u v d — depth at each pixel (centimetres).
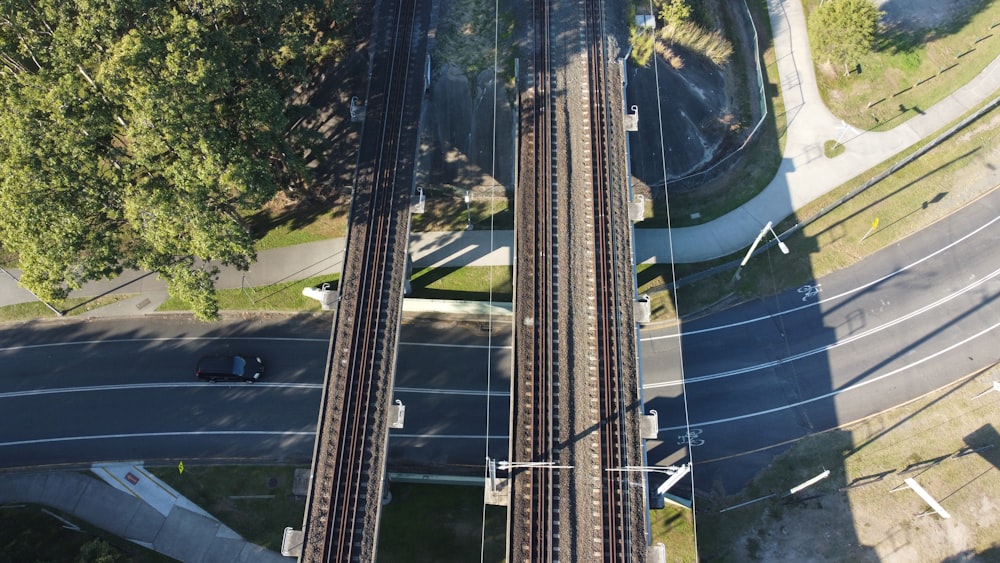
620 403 3466
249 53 3722
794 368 4406
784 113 5281
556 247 3919
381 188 4119
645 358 4422
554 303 3762
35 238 3055
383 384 3538
